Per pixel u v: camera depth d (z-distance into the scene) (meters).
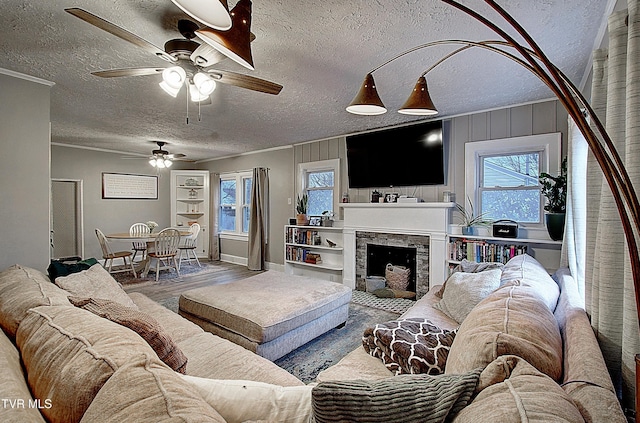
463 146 3.89
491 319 1.16
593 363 0.98
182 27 1.94
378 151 4.55
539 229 3.39
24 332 1.20
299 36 2.11
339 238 5.19
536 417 0.64
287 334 2.50
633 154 1.08
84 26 2.01
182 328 2.10
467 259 3.70
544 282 1.94
